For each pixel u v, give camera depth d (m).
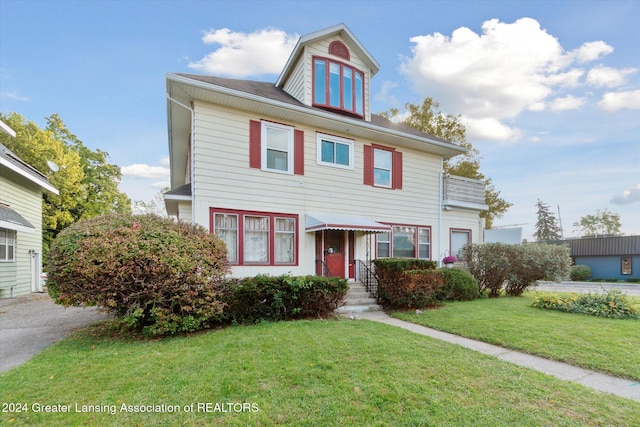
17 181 13.92
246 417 3.14
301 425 3.02
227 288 7.12
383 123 13.21
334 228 9.52
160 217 7.11
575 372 4.49
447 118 23.97
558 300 9.04
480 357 4.90
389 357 4.75
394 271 9.34
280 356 4.77
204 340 5.76
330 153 11.24
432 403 3.39
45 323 7.60
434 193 13.71
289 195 10.30
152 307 6.17
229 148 9.45
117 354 5.06
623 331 6.36
